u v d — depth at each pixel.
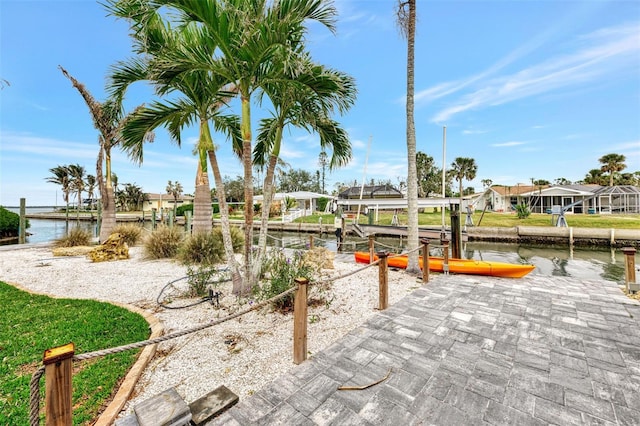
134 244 10.95
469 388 2.25
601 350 2.83
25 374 2.38
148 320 3.66
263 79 4.30
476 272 6.05
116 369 2.47
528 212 21.95
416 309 4.02
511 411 1.99
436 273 6.45
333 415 1.97
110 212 11.12
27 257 8.83
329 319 3.76
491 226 18.97
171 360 2.73
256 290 4.52
